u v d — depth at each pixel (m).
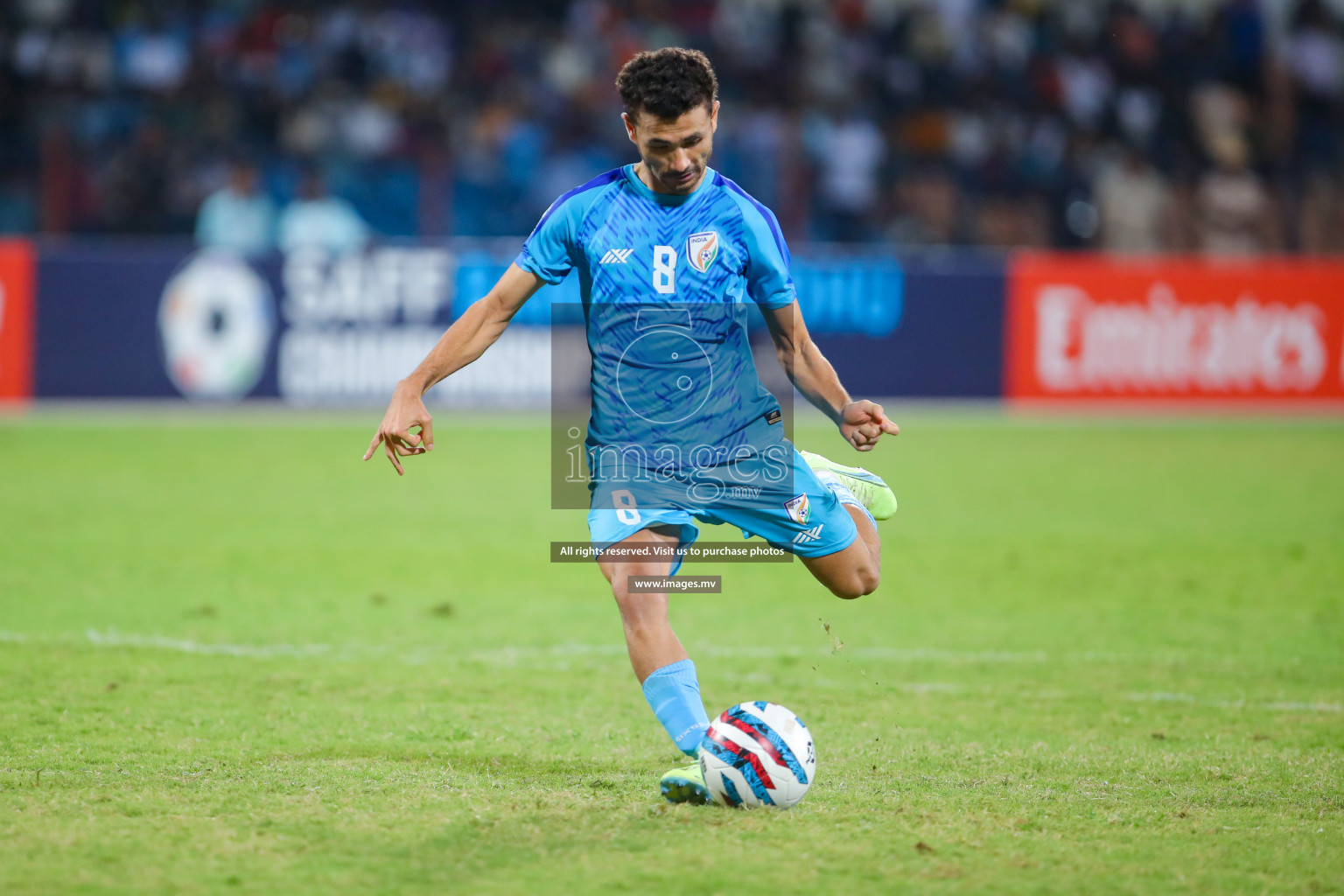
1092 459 42.75
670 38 67.31
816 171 62.09
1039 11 70.50
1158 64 69.69
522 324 48.97
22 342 46.06
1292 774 15.89
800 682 20.48
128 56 62.28
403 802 14.20
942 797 14.72
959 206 61.97
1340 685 20.53
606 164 61.66
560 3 68.06
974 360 51.28
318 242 51.88
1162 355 52.03
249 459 40.16
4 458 38.94
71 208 55.19
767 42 68.19
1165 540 31.83
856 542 15.66
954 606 25.62
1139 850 13.03
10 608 23.86
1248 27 70.12
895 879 12.14
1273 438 47.09
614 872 12.20
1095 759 16.50
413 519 33.19
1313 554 30.48
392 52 64.62
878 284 50.28
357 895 11.68
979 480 39.31
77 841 12.87
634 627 14.49
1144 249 61.12
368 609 24.72
